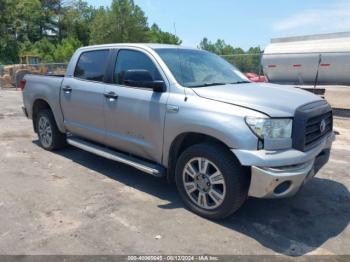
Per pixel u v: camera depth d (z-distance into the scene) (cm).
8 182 518
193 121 402
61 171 569
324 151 444
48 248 349
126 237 372
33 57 3791
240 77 525
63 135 664
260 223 408
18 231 379
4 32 6188
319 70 1376
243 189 385
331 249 359
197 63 498
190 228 393
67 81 593
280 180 360
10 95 1762
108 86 515
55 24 7900
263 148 365
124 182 525
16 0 6794
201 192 415
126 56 507
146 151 473
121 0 6188
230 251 351
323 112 417
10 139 780
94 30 6316
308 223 411
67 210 430
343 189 514
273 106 381
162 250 350
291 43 1465
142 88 470
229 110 383
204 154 400
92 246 354
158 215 421
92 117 545
